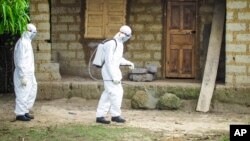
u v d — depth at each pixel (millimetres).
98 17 19609
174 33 19391
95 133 12641
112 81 13797
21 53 13820
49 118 14789
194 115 16078
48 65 18672
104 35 19594
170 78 19469
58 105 17406
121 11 19500
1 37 19391
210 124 14344
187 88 17484
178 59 19422
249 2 17016
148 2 19406
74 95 18094
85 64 19703
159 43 19406
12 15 11172
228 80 17266
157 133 12867
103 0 19578
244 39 17109
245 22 17078
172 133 12906
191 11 19250
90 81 18469
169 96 16953
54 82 18250
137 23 19469
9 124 13727
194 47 19281
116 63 13773
